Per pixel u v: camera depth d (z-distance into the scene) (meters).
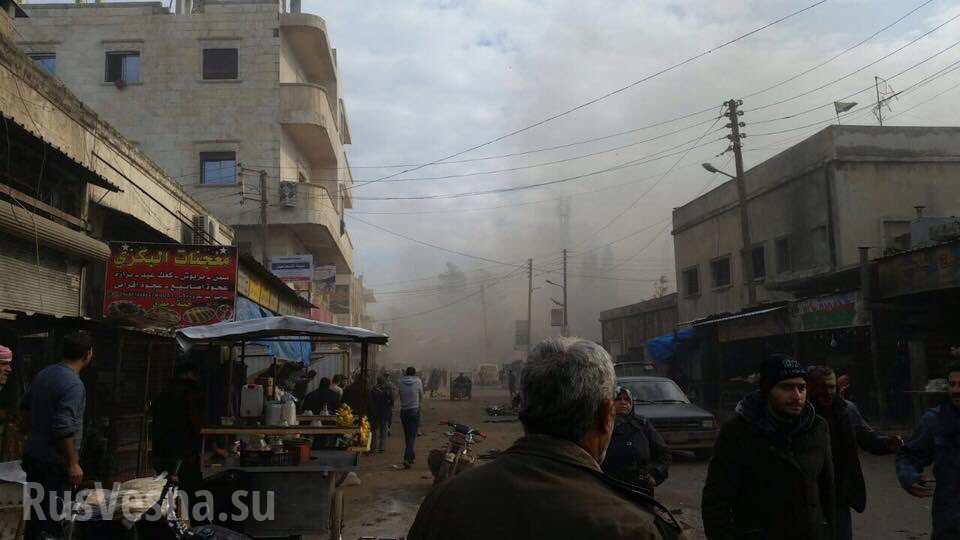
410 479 10.66
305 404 11.46
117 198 12.55
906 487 3.71
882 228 20.78
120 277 11.61
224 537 4.66
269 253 26.02
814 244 21.94
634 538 1.41
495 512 1.52
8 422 6.98
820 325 16.20
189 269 11.82
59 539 4.95
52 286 9.80
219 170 26.56
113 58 27.14
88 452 7.80
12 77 9.21
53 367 5.16
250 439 6.61
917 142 21.41
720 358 21.28
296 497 5.80
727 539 3.16
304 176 30.33
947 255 12.62
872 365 15.88
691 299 30.42
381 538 5.87
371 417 14.27
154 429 6.07
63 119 10.58
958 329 14.20
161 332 10.00
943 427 3.62
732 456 3.27
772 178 24.28
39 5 27.17
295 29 27.86
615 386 1.78
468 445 9.01
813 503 3.19
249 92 26.88
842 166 21.06
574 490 1.52
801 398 3.20
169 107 26.70
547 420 1.68
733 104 21.95
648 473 4.62
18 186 9.09
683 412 12.52
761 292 24.89
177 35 27.16
